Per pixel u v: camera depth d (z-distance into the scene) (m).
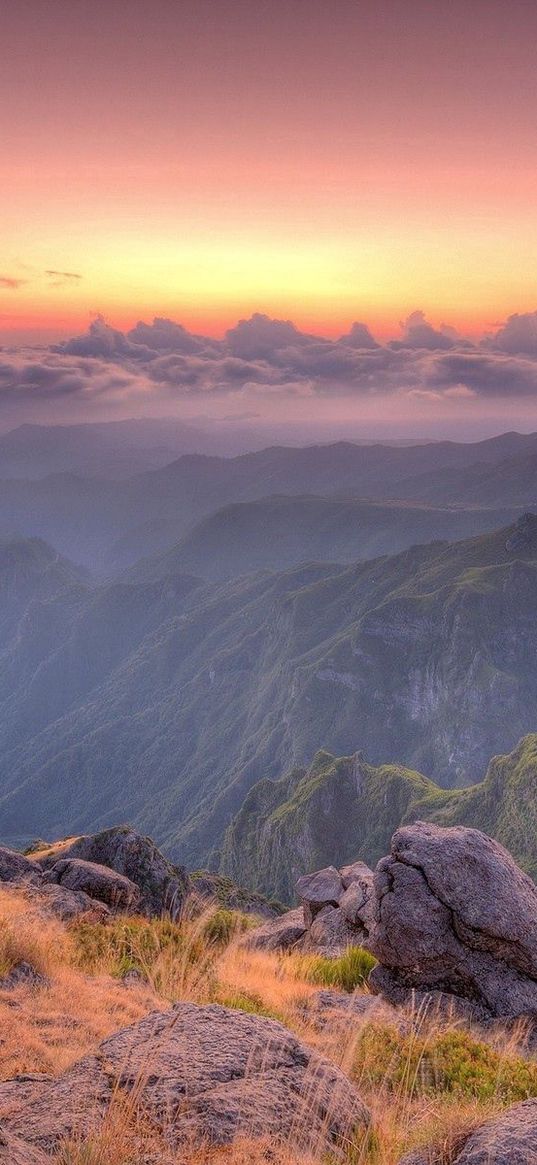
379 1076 8.16
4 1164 3.90
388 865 14.23
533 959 13.21
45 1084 5.23
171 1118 4.57
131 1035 5.79
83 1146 4.10
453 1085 8.43
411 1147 5.24
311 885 24.67
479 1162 4.56
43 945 11.22
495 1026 12.52
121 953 12.95
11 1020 8.41
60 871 22.83
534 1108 5.12
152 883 24.30
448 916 13.53
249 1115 4.68
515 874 14.27
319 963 16.09
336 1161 4.73
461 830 14.95
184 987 11.02
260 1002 10.78
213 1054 5.46
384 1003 12.13
